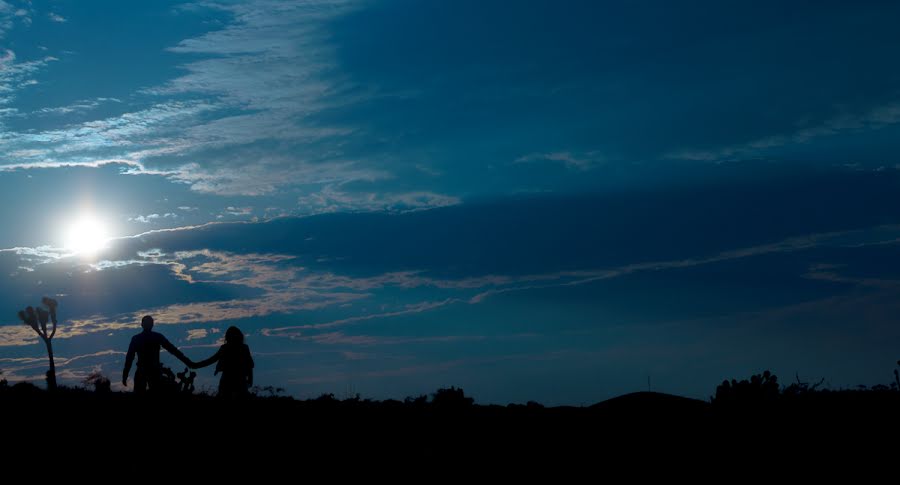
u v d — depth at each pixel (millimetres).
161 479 12633
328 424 16828
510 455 14969
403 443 15641
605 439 16141
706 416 17828
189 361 18250
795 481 13375
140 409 17344
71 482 12250
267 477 13031
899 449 15070
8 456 13453
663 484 13297
